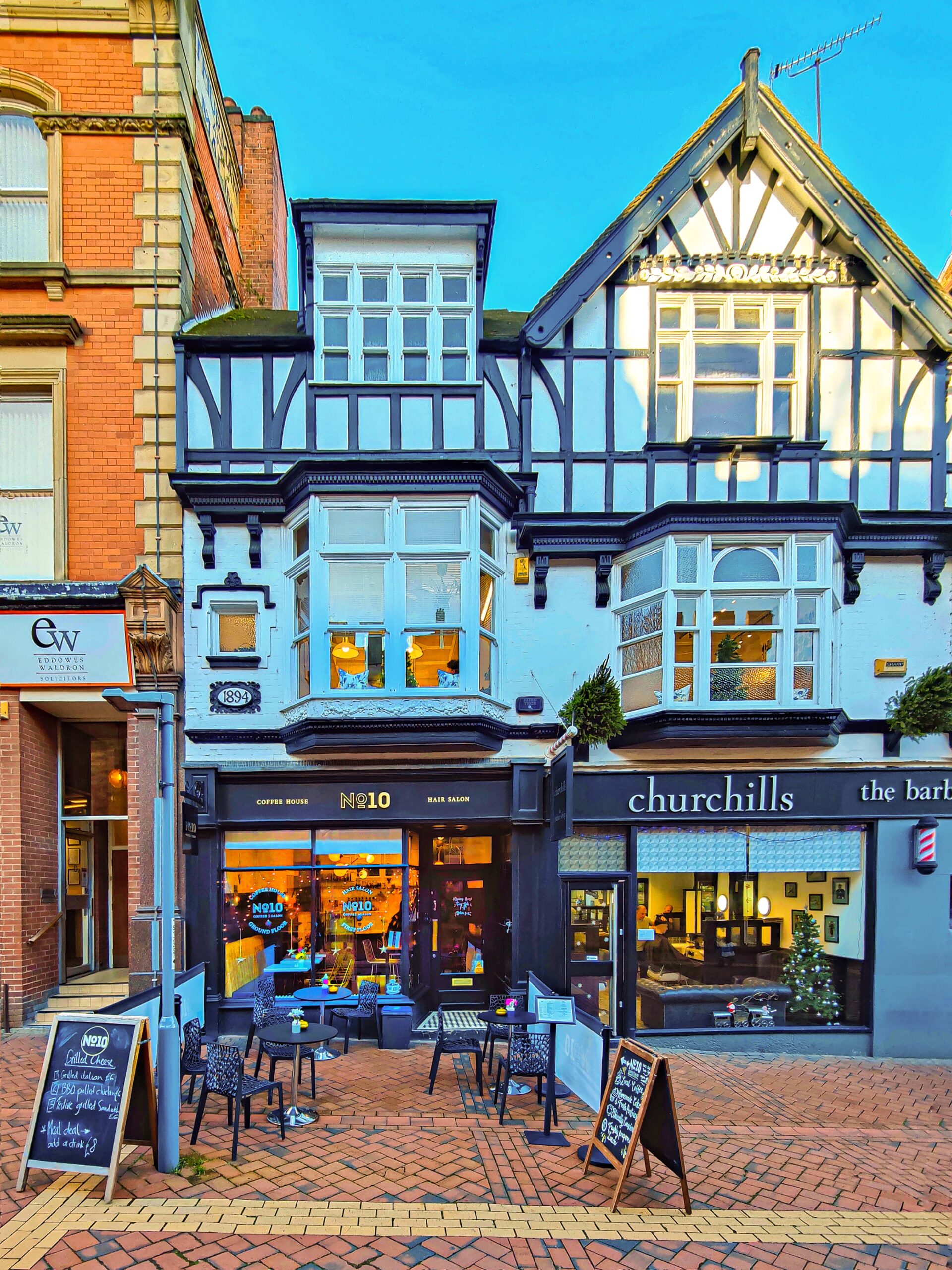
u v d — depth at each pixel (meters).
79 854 9.95
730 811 8.80
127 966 10.12
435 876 9.62
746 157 9.07
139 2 9.02
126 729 10.08
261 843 8.71
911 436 9.20
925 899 8.77
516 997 8.01
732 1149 5.70
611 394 9.04
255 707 8.72
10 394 9.07
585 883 8.80
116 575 8.88
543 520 8.84
